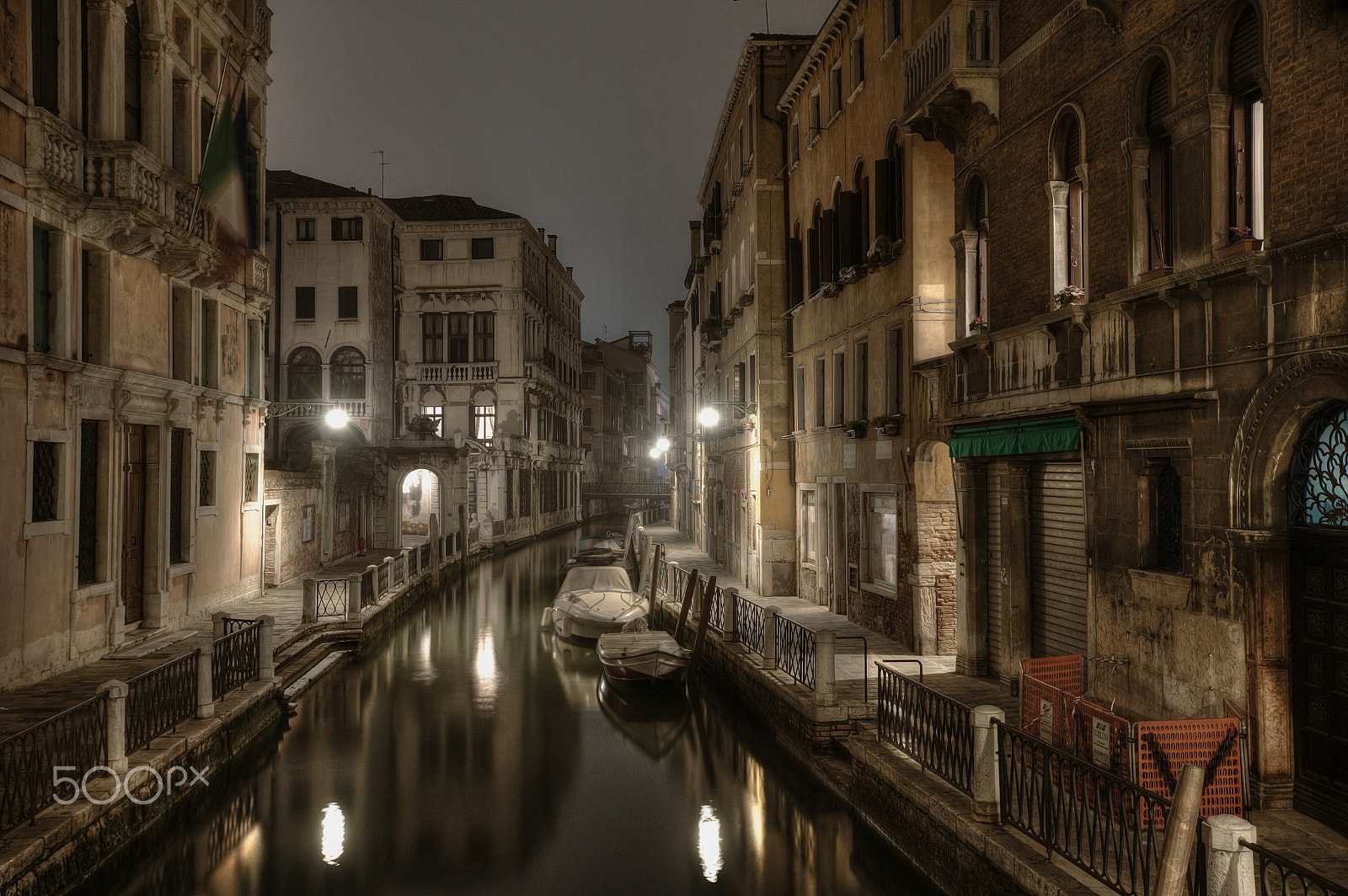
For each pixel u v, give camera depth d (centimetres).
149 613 1522
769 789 1102
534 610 2494
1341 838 627
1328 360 610
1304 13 632
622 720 1398
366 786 1102
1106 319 863
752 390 2352
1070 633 1000
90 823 764
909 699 893
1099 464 879
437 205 4500
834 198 1791
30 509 1152
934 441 1305
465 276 4266
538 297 4625
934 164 1355
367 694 1542
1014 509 1090
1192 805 510
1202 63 741
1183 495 761
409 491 4275
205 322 1791
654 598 2231
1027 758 799
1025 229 1029
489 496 4069
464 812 1021
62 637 1231
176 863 881
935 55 1164
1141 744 662
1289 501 678
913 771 849
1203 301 734
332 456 2795
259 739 1226
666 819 1008
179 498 1642
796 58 2236
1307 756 670
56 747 764
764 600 2016
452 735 1314
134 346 1443
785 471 2150
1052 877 608
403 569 2478
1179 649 762
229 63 1852
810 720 1085
